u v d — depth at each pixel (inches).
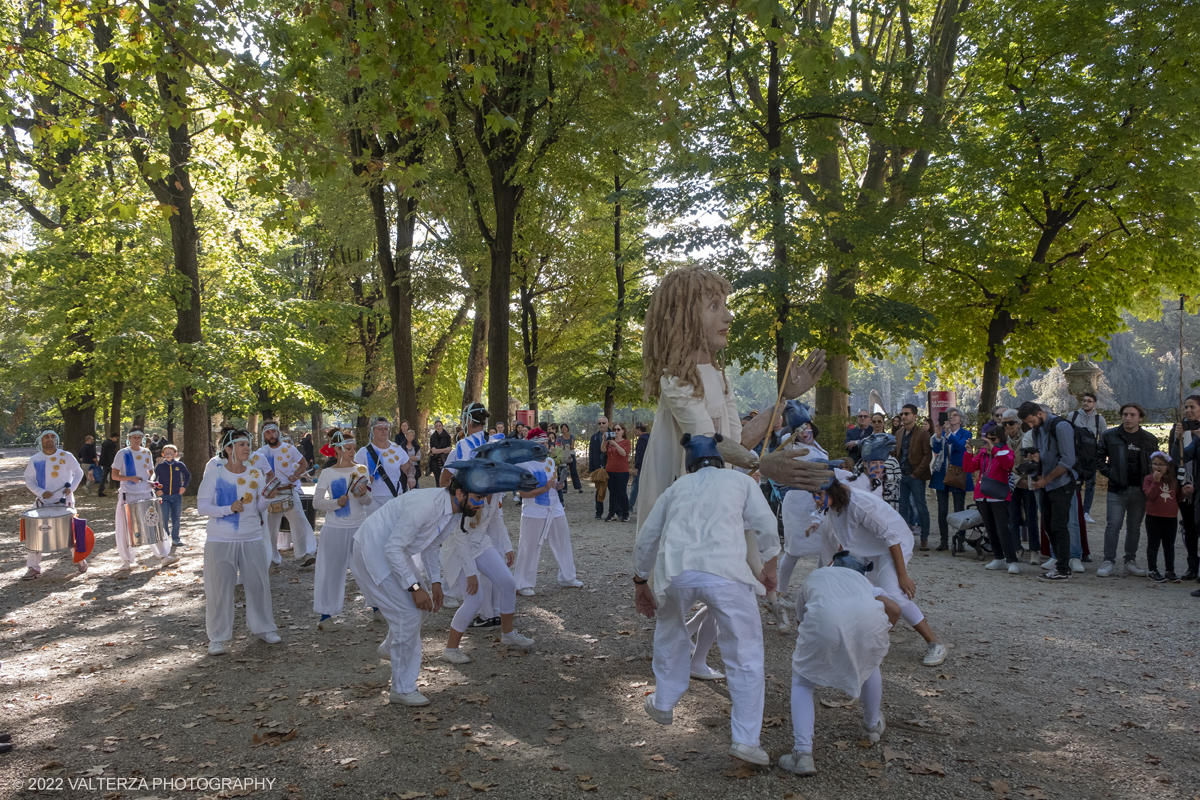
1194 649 224.4
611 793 141.8
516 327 1184.2
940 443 419.8
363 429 1237.1
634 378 1088.2
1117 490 334.3
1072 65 682.8
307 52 266.8
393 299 794.2
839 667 144.3
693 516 147.0
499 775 150.6
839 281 680.4
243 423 1392.7
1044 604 282.2
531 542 320.5
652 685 204.5
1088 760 152.5
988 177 695.7
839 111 646.5
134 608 309.0
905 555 207.6
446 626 272.8
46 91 399.9
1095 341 765.9
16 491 960.3
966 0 800.3
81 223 768.3
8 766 159.8
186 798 144.2
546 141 669.9
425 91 263.1
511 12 251.8
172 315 839.7
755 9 215.8
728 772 148.3
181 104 275.1
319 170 267.6
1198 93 620.1
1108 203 690.8
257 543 250.4
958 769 149.0
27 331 842.8
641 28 443.5
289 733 173.2
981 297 773.3
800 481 146.9
